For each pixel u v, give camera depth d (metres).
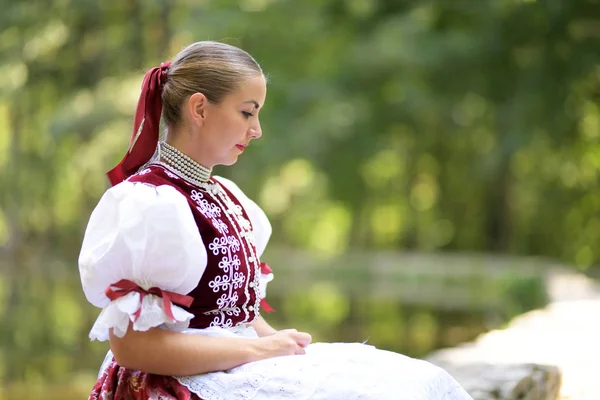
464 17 30.25
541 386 6.25
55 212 38.16
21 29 27.81
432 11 29.80
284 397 3.19
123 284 3.26
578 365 7.63
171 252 3.26
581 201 34.91
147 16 24.53
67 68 28.08
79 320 21.16
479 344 8.65
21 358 16.11
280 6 28.45
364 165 34.09
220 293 3.49
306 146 30.03
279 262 34.38
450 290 27.97
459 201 39.38
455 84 30.41
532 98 28.34
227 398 3.24
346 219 47.50
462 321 21.47
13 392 13.41
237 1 27.95
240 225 3.68
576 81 28.22
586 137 31.38
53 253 37.69
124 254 3.26
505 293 21.73
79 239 38.06
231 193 3.92
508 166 33.72
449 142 36.12
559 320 10.57
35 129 32.53
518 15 27.89
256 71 3.58
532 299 19.69
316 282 31.67
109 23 25.77
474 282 27.19
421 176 40.09
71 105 27.95
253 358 3.35
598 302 12.84
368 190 38.72
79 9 25.70
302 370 3.25
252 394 3.22
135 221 3.27
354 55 30.22
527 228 36.94
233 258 3.53
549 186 34.75
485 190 37.91
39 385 13.95
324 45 31.47
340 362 3.28
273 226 48.41
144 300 3.24
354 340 18.38
